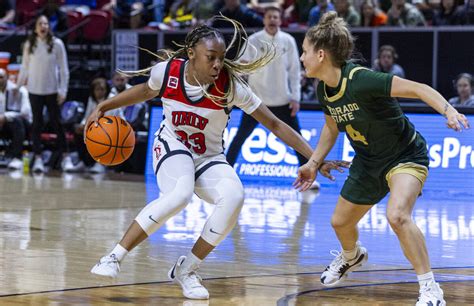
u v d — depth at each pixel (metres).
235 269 9.34
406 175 7.52
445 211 15.52
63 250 10.43
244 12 22.39
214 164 8.06
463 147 18.59
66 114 24.05
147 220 7.66
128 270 9.13
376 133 7.59
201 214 14.40
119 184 19.94
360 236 12.17
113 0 28.02
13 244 10.85
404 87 7.21
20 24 28.11
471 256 10.49
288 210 15.21
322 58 7.53
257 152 20.66
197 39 7.77
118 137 8.34
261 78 18.34
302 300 7.75
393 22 22.03
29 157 24.03
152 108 21.84
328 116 7.98
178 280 7.88
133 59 23.94
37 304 7.35
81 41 26.25
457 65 20.31
